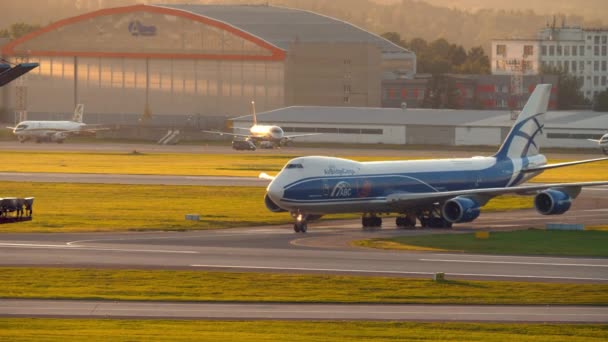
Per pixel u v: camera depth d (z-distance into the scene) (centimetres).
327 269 19338
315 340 13438
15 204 15462
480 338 13788
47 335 13475
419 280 18175
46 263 19825
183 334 13700
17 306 15762
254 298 16538
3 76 14088
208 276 18438
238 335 13688
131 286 17475
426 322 14800
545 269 19538
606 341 13712
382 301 16350
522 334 14088
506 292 17150
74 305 15888
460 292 17112
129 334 13625
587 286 17700
